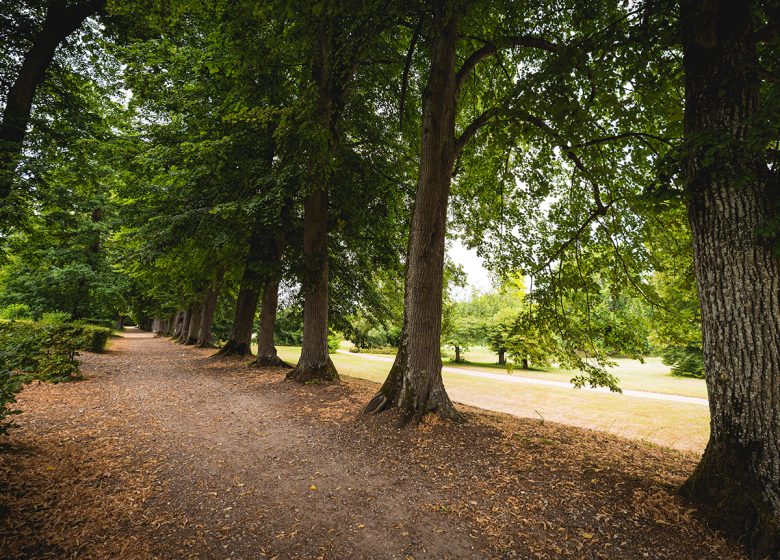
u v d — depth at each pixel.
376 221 12.15
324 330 10.59
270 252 13.40
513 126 5.46
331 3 5.36
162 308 30.86
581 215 8.36
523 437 5.62
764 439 3.06
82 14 10.02
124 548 2.96
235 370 12.82
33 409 6.56
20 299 20.12
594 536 3.19
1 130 9.42
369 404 6.74
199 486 4.14
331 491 4.09
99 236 20.00
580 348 7.50
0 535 2.89
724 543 2.98
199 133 11.48
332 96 9.57
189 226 11.55
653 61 4.71
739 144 2.77
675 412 11.95
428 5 5.98
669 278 7.29
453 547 3.11
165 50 11.84
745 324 3.19
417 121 10.87
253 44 8.60
